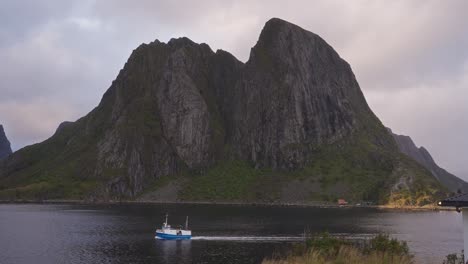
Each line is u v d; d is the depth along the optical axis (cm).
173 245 11750
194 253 10375
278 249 10825
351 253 3584
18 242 12481
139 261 9475
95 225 17275
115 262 9381
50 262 9450
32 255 10288
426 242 12812
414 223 19100
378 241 4172
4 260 9675
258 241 12369
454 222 19975
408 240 13225
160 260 9544
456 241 13050
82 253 10544
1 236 13875
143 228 16138
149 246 11619
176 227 15938
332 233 14350
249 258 9631
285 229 15575
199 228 15900
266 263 3906
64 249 11188
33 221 19025
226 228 15912
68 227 16588
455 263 3331
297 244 4544
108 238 13300
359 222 18900
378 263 3362
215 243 12056
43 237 13625
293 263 3612
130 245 11819
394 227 17038
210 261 9325
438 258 9325
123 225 17262
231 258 9650
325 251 3884
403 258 3472
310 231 14800
